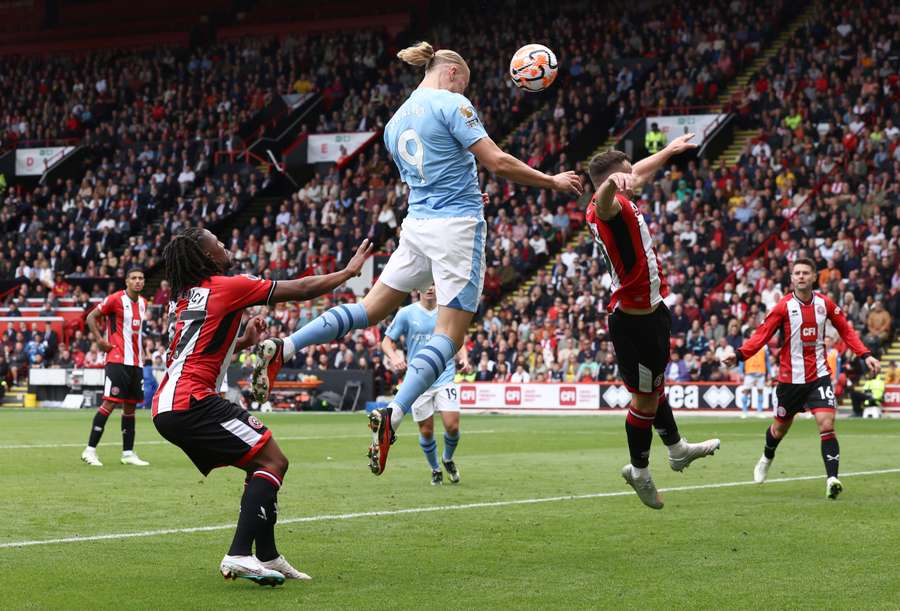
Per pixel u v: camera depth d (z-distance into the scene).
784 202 37.56
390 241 40.66
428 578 7.33
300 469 15.08
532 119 46.75
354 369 35.50
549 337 35.03
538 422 28.44
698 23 48.28
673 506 11.03
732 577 7.34
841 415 30.55
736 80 46.03
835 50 43.38
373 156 46.47
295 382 35.38
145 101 55.25
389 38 54.47
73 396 37.31
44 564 7.81
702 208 38.25
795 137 40.16
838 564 7.81
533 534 9.22
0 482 13.27
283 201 47.47
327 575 7.44
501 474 14.48
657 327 8.51
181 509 10.79
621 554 8.24
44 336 40.31
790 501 11.41
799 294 12.39
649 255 8.30
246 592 6.86
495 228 40.81
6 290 44.53
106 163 51.44
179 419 7.09
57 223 47.81
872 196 36.00
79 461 16.20
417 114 7.61
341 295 38.56
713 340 32.69
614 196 7.86
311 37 55.88
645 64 47.12
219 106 53.31
